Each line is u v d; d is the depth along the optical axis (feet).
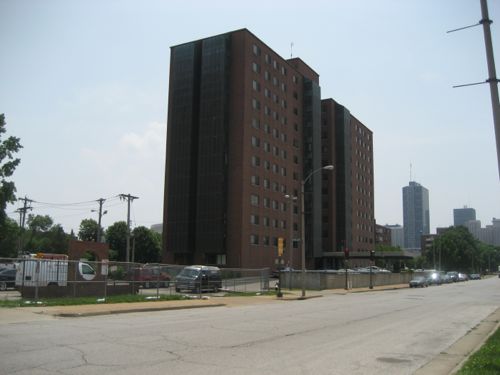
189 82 257.75
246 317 64.95
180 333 45.98
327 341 43.91
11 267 101.40
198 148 250.98
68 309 65.77
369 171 421.18
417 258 577.84
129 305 76.18
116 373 28.09
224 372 29.35
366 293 151.23
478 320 67.62
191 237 244.83
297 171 299.58
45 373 27.55
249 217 242.17
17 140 144.66
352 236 365.20
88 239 384.68
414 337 48.96
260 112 260.42
